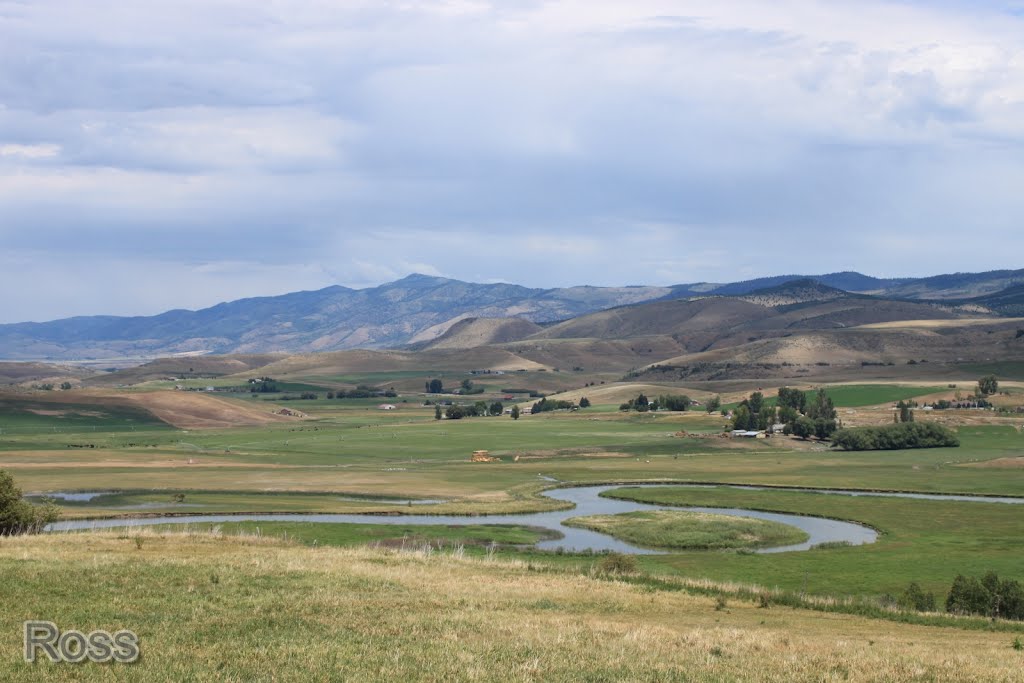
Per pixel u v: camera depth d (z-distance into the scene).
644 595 46.16
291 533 100.75
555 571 53.56
